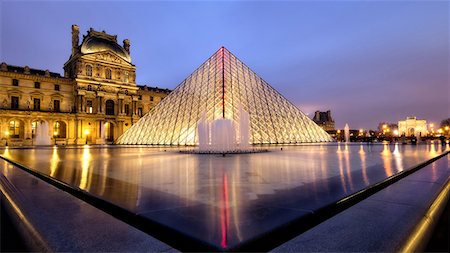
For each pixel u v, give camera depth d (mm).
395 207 5387
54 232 4414
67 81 79688
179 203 5840
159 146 43219
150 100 99250
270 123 45000
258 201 5945
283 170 11789
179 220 4566
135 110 90312
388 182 8344
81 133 78062
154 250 3824
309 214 4883
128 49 96688
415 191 6730
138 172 11438
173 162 16453
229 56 48094
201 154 23938
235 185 8094
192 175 10445
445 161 14523
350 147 36188
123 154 25391
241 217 4703
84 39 87125
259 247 3732
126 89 88000
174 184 8383
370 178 8734
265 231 3990
